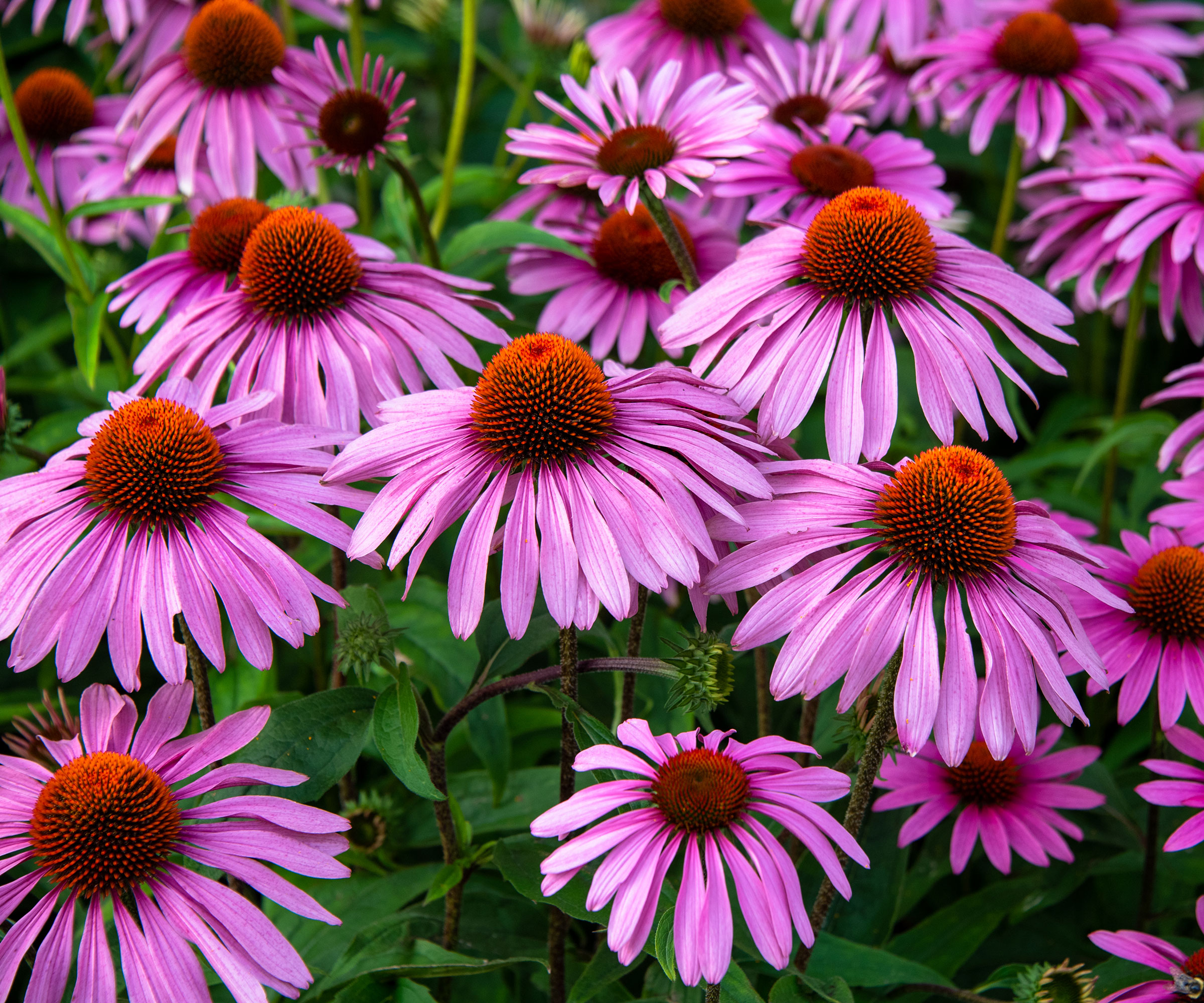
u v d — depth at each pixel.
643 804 0.65
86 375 0.83
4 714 0.84
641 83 0.98
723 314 0.71
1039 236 0.98
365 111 0.81
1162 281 0.88
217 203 0.90
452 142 0.91
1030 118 0.92
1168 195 0.85
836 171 0.82
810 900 0.77
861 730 0.69
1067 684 0.66
